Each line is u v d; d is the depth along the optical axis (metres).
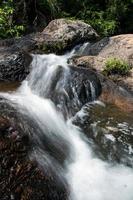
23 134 4.19
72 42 10.24
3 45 8.93
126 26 15.70
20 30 11.29
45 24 12.64
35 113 5.39
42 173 3.97
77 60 8.41
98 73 7.87
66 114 6.33
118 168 5.30
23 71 7.21
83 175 4.84
